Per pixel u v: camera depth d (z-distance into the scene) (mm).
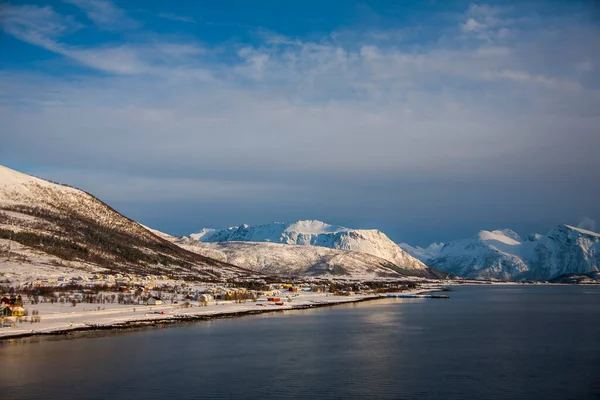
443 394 71750
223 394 71562
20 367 84500
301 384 76500
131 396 70500
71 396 70250
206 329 128500
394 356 96438
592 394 72000
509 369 85750
